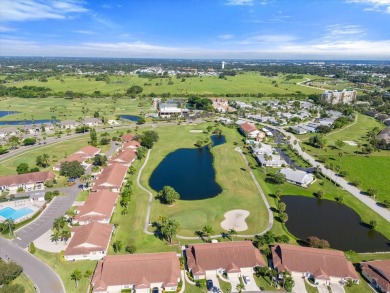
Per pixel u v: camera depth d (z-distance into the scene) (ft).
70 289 286.87
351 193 490.49
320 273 299.58
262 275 308.60
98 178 509.76
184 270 315.58
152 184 516.73
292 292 287.28
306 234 380.99
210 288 290.15
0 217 408.26
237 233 376.68
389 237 378.73
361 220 416.26
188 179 540.52
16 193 478.18
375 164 616.39
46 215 413.18
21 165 538.88
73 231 369.71
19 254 334.24
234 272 305.73
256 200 461.78
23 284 291.79
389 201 445.78
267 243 350.43
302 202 462.19
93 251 329.93
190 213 420.77
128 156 612.29
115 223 394.73
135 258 309.63
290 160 638.12
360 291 290.35
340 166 602.85
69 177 533.14
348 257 337.11
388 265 307.17
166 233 347.15
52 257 330.95
